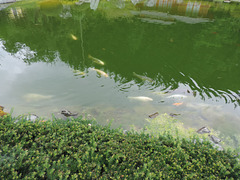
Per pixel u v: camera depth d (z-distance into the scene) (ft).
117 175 5.93
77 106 10.05
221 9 31.24
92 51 16.20
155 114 9.68
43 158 6.13
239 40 19.61
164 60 14.97
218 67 14.21
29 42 17.97
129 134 7.84
